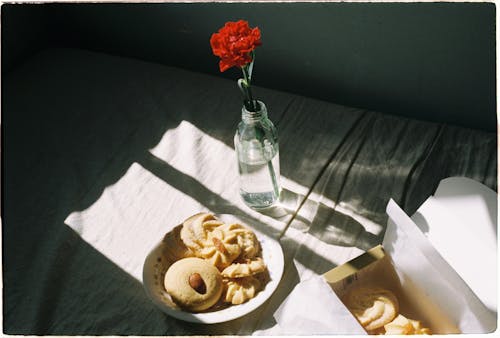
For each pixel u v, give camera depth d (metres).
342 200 1.00
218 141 1.14
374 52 1.15
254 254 0.89
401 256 0.80
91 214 1.02
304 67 1.26
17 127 1.23
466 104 1.13
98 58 1.41
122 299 0.88
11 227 1.02
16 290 0.92
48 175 1.12
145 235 0.97
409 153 1.08
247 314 0.84
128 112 1.24
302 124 1.16
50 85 1.33
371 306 0.81
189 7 1.32
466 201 0.79
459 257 0.73
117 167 1.11
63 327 0.85
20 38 1.44
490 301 0.68
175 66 1.46
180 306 0.82
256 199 0.98
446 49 1.07
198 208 1.01
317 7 1.15
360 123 1.15
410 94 1.17
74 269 0.93
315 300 0.78
